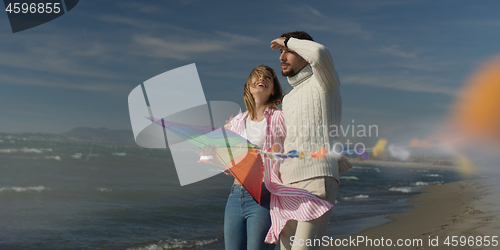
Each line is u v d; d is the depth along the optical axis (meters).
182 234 8.53
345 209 11.91
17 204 12.71
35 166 27.44
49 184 18.39
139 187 18.75
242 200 2.31
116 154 55.91
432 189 19.78
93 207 12.52
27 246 7.45
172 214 11.38
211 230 9.09
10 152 42.12
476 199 11.68
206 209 12.51
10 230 8.77
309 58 1.96
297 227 2.04
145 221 10.22
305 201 2.03
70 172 25.34
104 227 9.30
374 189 21.59
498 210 7.91
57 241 7.87
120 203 13.64
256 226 2.21
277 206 2.20
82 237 8.20
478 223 6.36
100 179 21.92
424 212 10.12
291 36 2.18
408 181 29.45
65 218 10.50
